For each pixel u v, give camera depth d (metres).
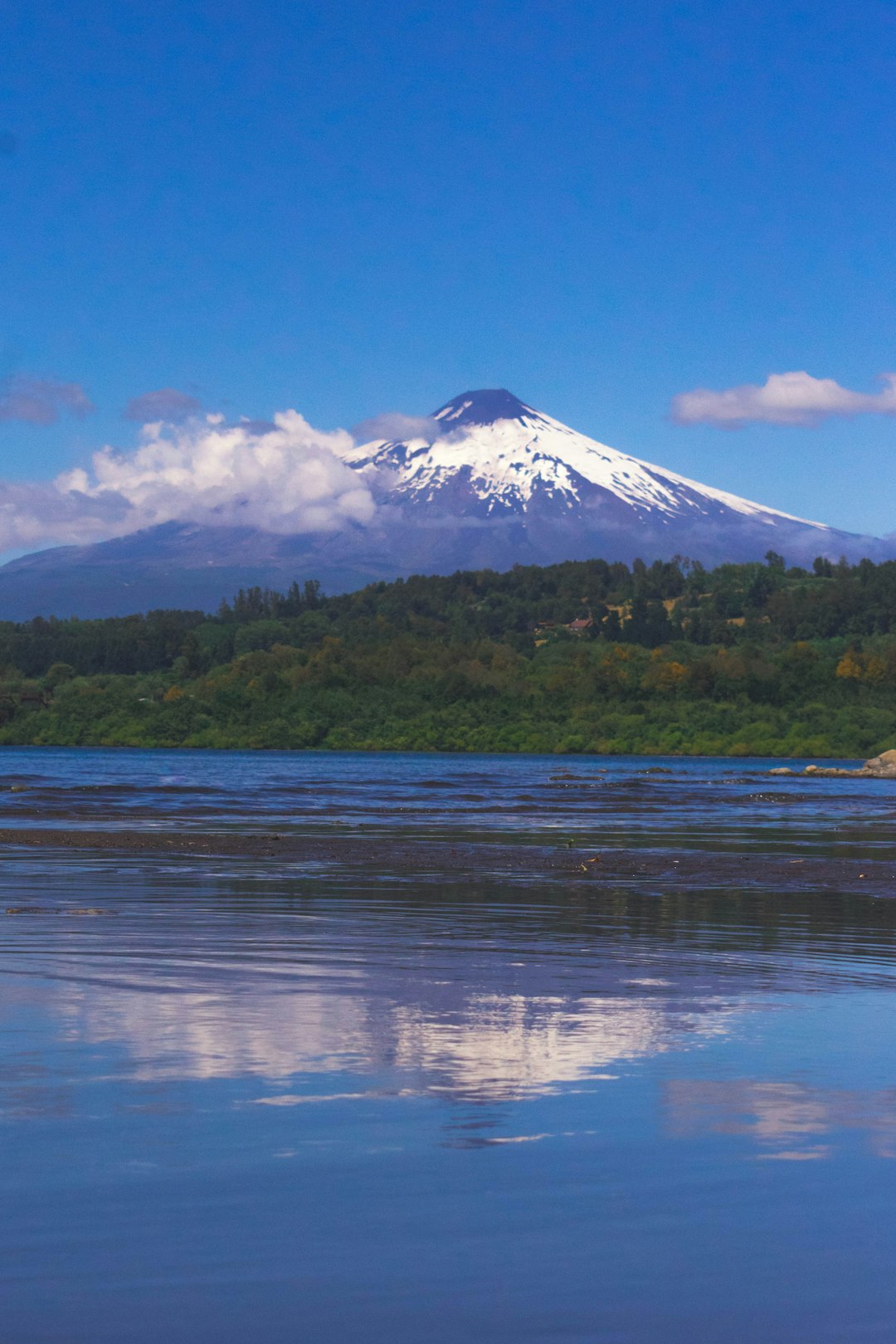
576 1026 17.75
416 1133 12.66
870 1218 10.66
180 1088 14.16
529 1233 10.30
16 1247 9.92
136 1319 8.87
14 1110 13.20
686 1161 11.94
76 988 19.95
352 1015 18.25
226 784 118.44
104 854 47.16
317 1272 9.58
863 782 160.62
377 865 44.12
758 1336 8.74
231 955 23.59
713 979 21.86
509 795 106.81
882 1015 18.84
